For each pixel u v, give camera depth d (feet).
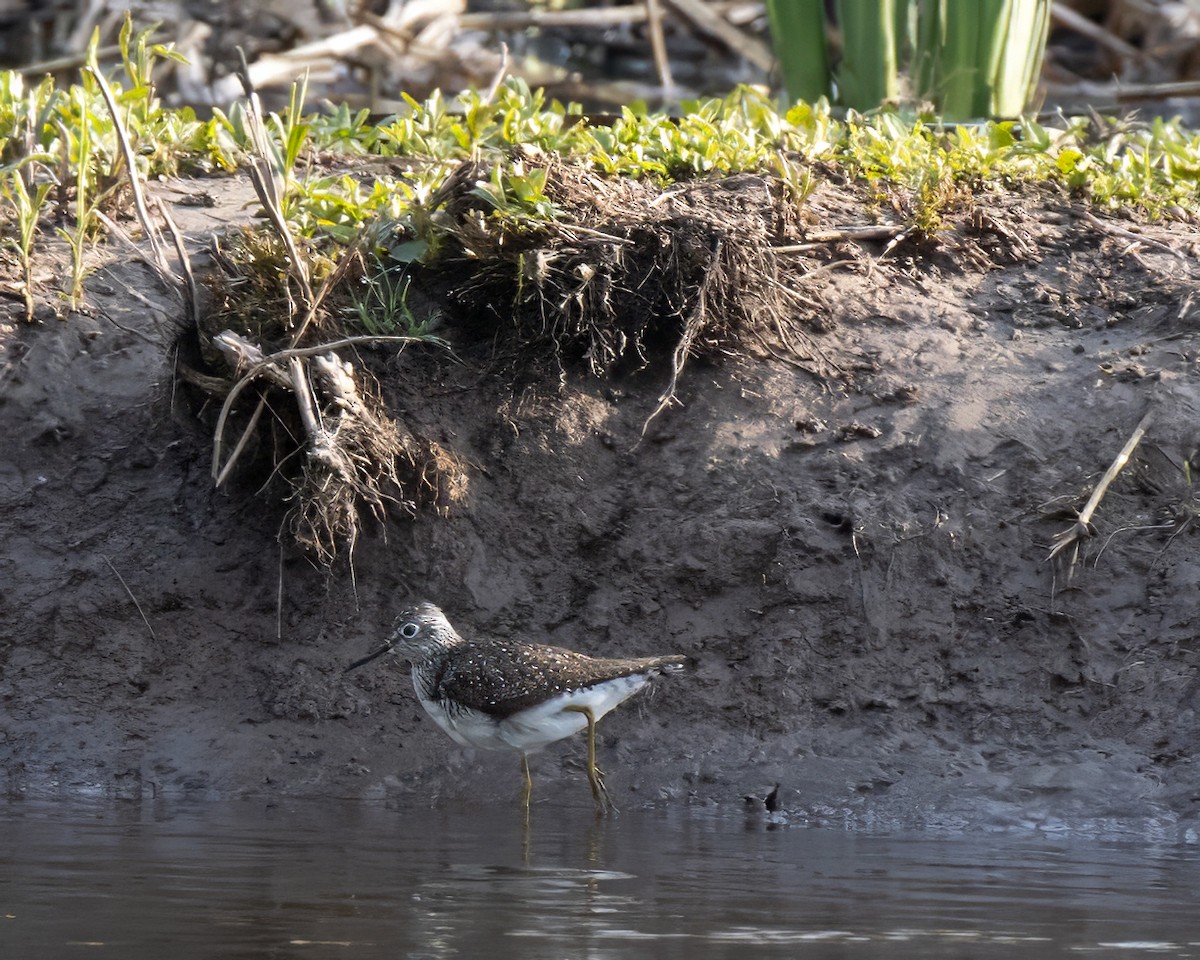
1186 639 35.42
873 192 46.37
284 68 76.89
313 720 35.91
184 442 39.42
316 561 37.50
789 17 60.03
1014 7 57.00
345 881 26.32
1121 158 49.75
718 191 44.37
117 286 42.37
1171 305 41.91
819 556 36.86
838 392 39.99
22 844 28.96
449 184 40.81
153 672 36.60
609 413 39.55
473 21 83.15
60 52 81.15
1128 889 26.71
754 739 35.22
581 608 37.14
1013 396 39.63
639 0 88.84
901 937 23.18
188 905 24.56
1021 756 34.27
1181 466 37.91
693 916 24.25
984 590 36.47
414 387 39.11
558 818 32.37
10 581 37.42
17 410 39.73
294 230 40.91
